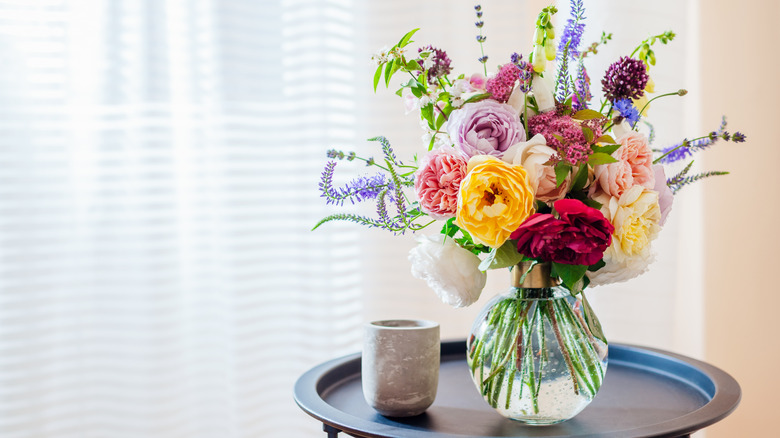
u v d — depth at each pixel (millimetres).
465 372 1104
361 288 1599
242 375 1559
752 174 1456
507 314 837
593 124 775
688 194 1525
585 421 861
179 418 1552
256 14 1545
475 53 1574
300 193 1562
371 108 1584
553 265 758
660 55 1481
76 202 1482
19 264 1444
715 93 1468
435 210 760
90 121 1482
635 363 1125
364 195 851
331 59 1552
